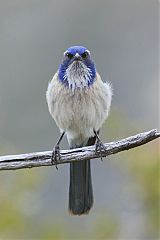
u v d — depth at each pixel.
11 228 13.18
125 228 13.88
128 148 10.12
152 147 13.53
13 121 17.97
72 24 19.48
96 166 16.73
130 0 20.17
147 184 13.52
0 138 16.89
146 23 19.77
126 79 19.25
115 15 19.72
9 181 13.30
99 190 16.66
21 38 19.19
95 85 11.28
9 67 18.91
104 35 19.56
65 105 11.27
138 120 15.99
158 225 13.64
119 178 16.36
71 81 11.23
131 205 13.84
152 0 19.78
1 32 19.16
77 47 11.44
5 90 18.59
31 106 18.30
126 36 19.64
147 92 18.95
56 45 19.27
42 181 13.66
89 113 11.27
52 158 10.25
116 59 19.42
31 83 18.78
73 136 11.66
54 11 19.50
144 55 19.52
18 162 10.18
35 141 17.67
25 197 13.29
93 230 13.95
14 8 19.31
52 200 16.56
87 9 19.61
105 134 14.11
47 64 19.08
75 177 11.67
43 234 13.62
